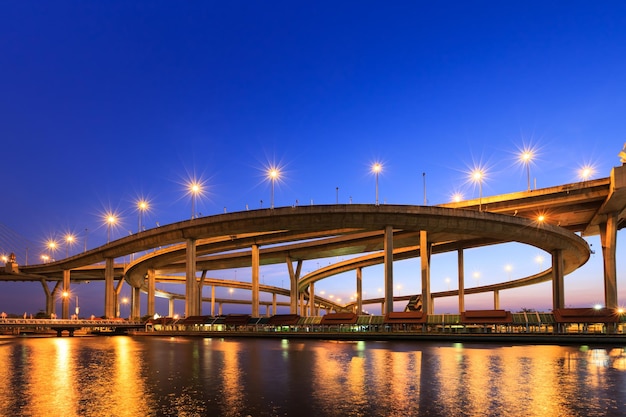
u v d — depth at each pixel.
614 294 100.31
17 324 92.62
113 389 29.08
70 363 43.19
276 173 100.81
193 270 105.31
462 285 126.12
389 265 90.38
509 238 99.50
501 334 72.25
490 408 23.95
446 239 113.12
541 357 47.22
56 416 22.48
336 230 106.81
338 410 23.56
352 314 93.94
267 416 22.42
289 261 131.50
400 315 86.81
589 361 43.44
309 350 56.47
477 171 104.25
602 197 95.62
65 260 152.62
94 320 112.12
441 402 25.30
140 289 188.00
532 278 168.75
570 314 78.50
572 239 107.25
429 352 53.22
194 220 100.94
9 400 25.94
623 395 27.06
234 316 107.88
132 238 116.69
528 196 98.75
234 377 33.81
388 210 89.81
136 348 61.53
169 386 30.09
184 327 102.25
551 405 24.56
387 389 29.02
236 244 118.62
